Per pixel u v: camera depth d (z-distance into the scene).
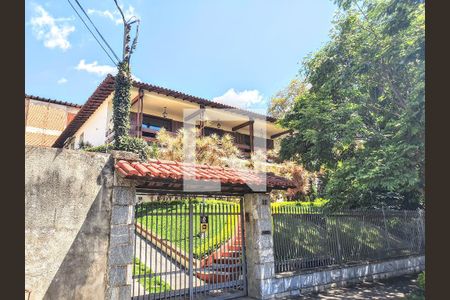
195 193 7.46
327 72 9.28
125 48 7.53
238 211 8.25
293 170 15.77
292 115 10.24
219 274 7.64
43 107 23.91
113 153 5.96
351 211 10.59
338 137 8.84
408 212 12.88
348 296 8.26
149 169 6.04
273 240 8.27
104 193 5.73
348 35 8.84
